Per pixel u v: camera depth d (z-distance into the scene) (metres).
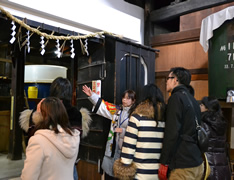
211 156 2.34
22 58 4.40
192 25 3.77
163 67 4.08
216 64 3.02
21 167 3.88
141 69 3.46
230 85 2.89
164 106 1.85
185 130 1.74
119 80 3.00
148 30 4.18
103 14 3.15
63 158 1.42
